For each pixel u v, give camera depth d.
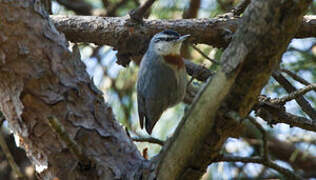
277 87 9.52
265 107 7.00
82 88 5.98
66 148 5.69
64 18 8.25
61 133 4.88
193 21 8.16
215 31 8.04
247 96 4.91
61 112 5.80
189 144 5.09
